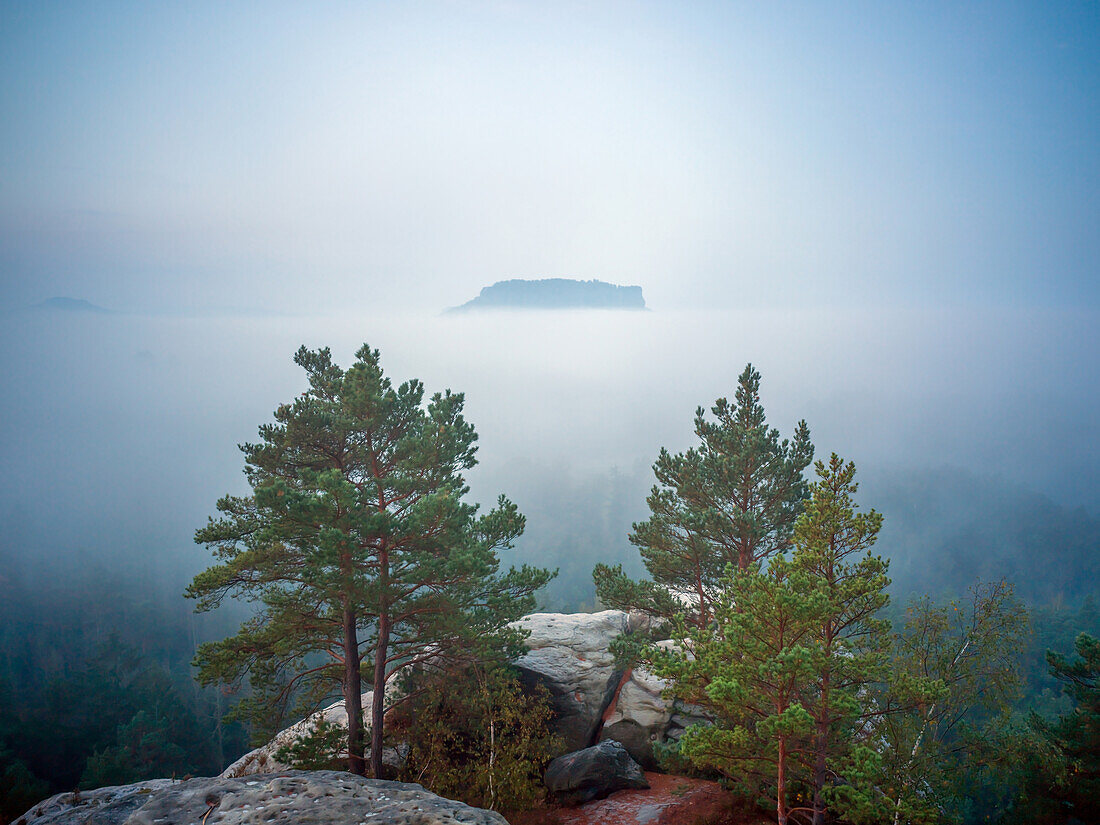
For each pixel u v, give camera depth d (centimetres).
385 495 1958
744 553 2209
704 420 2436
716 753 1478
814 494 1542
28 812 1434
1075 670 2175
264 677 1881
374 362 1962
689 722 2231
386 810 1027
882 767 1462
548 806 1922
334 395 2038
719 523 2173
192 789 1078
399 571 1797
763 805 1644
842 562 1588
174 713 6259
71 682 6506
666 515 2377
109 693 6397
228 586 1839
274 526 1695
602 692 2350
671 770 2127
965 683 1762
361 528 1673
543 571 2045
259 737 1844
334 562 1636
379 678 1841
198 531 1827
